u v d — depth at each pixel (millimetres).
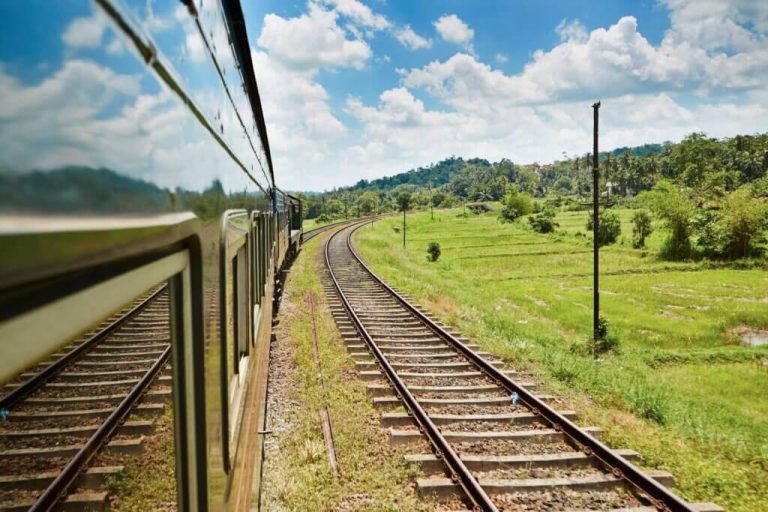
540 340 14602
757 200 39625
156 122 1396
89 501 2027
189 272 1829
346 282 19609
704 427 8109
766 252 38375
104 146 1004
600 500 5359
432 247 37250
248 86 5520
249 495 3523
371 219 76188
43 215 759
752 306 23188
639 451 6582
